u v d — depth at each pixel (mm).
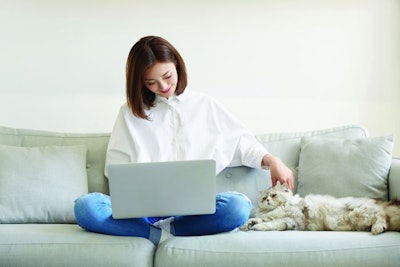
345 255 1404
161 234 1617
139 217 1517
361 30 2529
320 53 2527
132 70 1802
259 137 2203
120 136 1920
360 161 1941
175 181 1456
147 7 2490
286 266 1390
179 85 1897
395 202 1703
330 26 2525
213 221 1580
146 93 1902
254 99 2510
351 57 2531
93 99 2471
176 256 1421
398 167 1874
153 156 1887
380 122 2531
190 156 1886
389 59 2533
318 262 1392
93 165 2141
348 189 1907
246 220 1640
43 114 2449
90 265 1408
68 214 1946
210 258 1410
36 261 1415
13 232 1544
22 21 2441
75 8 2465
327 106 2520
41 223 1939
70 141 2178
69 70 2461
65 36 2461
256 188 2062
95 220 1547
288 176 1814
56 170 1995
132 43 2484
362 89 2525
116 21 2479
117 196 1460
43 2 2451
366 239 1465
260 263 1395
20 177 1951
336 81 2525
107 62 2475
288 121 2516
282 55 2520
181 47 2502
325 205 1735
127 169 1441
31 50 2445
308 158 2041
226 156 1972
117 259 1414
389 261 1402
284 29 2518
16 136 2172
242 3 2514
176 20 2496
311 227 1749
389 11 2531
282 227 1717
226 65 2510
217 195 1637
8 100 2436
